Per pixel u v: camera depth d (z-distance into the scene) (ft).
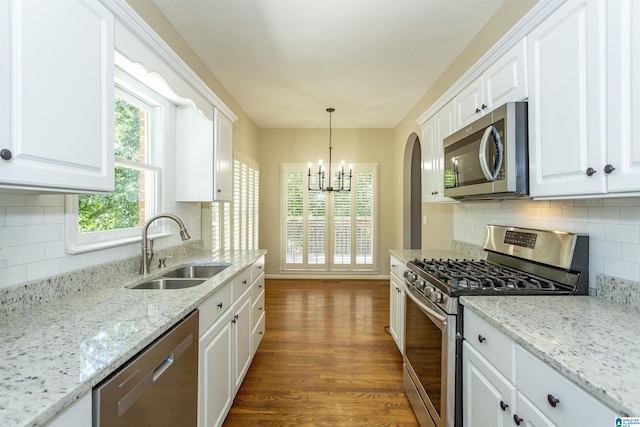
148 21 6.43
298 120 16.25
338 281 17.38
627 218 4.25
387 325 11.09
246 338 7.45
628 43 3.20
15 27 2.76
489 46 7.29
